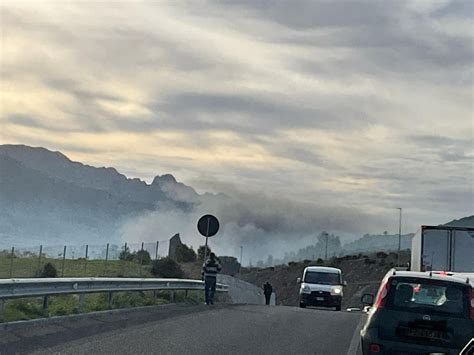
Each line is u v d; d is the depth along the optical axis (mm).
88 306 21109
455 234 26562
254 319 21031
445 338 11352
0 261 35344
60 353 12656
